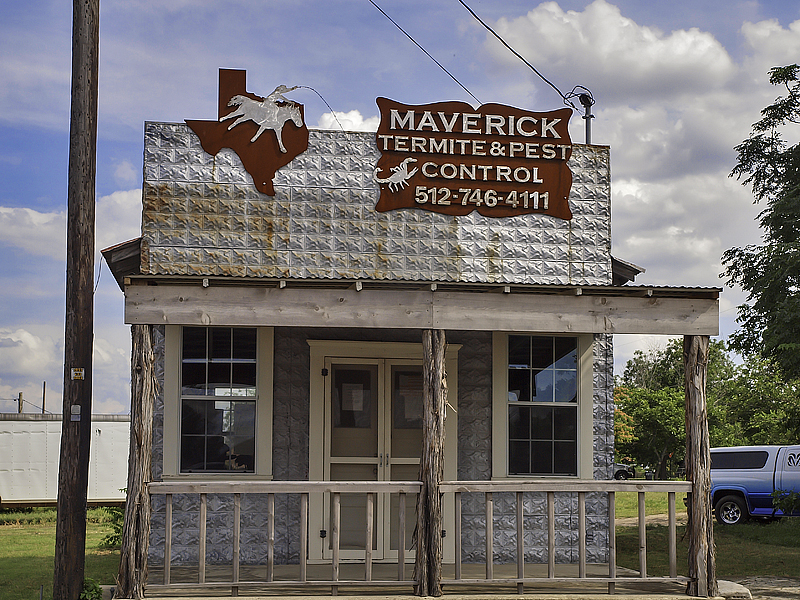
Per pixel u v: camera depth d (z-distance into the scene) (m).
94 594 8.39
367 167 10.62
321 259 10.41
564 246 10.91
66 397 8.62
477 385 10.94
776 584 10.96
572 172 11.06
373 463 10.68
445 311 8.80
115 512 14.86
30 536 16.67
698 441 8.99
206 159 10.36
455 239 10.68
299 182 10.48
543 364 10.99
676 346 41.12
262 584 8.20
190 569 9.83
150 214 10.20
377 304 8.73
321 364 10.66
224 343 10.47
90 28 9.08
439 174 10.72
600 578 8.74
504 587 8.99
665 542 15.55
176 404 10.24
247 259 10.28
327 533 10.42
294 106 10.59
